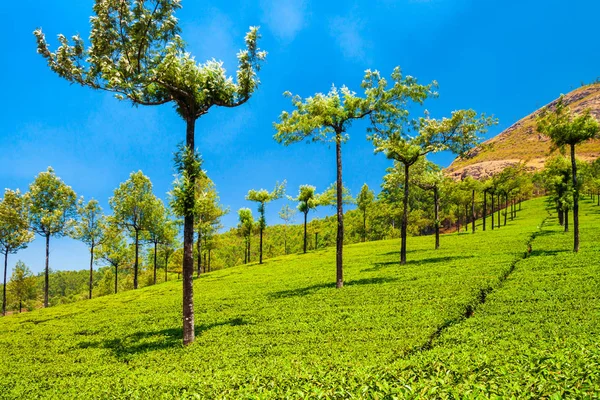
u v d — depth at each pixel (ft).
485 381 26.22
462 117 128.57
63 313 138.62
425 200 409.08
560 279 84.99
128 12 67.21
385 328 63.77
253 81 81.25
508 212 398.21
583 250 123.34
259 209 233.35
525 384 24.45
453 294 82.23
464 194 282.56
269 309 92.63
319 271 157.28
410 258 157.07
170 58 70.23
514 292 77.82
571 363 26.61
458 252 156.66
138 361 64.49
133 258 241.96
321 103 109.19
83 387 52.11
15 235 193.67
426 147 135.74
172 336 80.28
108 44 69.10
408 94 112.68
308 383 30.60
